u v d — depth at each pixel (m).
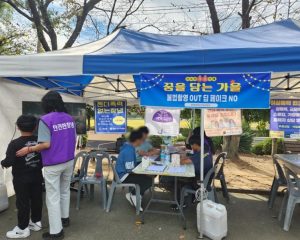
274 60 3.75
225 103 3.91
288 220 4.73
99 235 4.52
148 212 5.39
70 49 5.44
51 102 4.20
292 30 5.48
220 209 4.33
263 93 3.79
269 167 9.20
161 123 6.32
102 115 8.20
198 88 3.98
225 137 10.36
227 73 3.87
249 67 3.82
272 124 7.09
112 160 6.23
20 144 4.19
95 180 5.64
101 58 4.23
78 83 6.93
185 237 4.46
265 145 12.03
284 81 6.67
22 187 4.27
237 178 7.73
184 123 12.70
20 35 14.05
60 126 4.14
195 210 5.50
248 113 13.20
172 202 4.95
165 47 4.76
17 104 6.23
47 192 4.19
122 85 7.46
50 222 4.24
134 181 5.41
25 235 4.37
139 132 5.46
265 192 6.58
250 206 5.82
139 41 5.46
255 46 3.94
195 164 4.95
